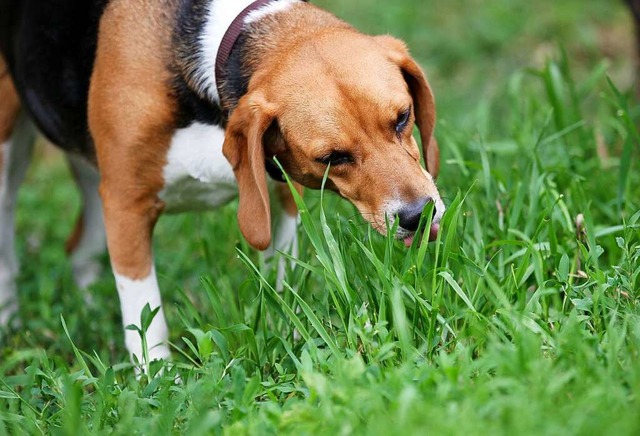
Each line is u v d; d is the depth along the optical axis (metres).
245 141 4.47
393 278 4.32
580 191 5.17
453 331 4.23
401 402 3.50
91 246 6.39
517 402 3.43
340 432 3.47
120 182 4.89
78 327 5.63
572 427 3.33
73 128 5.22
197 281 5.81
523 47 8.99
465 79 8.69
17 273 6.21
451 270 4.60
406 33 9.14
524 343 3.82
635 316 4.10
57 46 5.12
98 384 4.30
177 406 4.00
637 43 6.83
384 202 4.29
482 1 9.73
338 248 4.38
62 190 7.99
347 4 9.66
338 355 4.09
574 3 9.45
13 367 5.38
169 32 4.75
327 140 4.30
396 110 4.34
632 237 4.82
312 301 4.80
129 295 5.01
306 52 4.45
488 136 7.00
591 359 3.77
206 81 4.68
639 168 5.79
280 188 5.19
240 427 3.73
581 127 6.06
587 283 4.40
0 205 5.96
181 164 4.81
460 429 3.32
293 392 4.14
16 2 5.39
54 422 4.28
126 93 4.75
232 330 4.52
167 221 7.02
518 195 5.04
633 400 3.59
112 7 4.91
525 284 4.68
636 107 6.19
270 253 5.43
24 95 5.43
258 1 4.79
